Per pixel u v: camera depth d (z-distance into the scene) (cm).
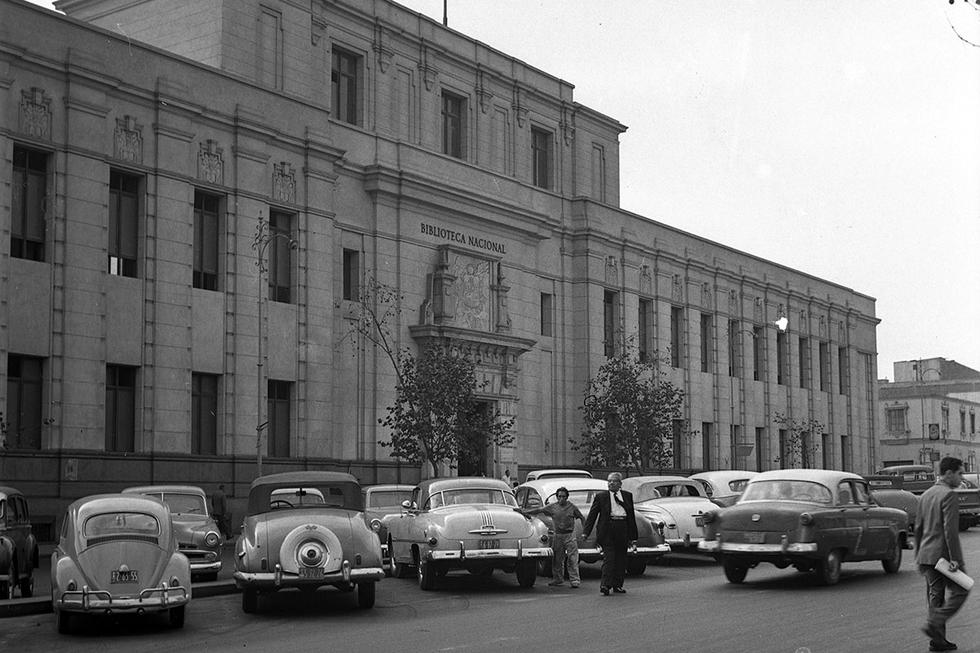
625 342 5269
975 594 1870
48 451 3111
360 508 1956
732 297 6316
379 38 4491
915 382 11681
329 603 1941
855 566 2503
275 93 3822
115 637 1595
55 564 1627
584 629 1532
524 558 2100
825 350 7288
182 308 3472
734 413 6241
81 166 3231
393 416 4084
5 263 3036
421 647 1398
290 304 3825
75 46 3244
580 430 5150
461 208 4541
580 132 5522
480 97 4956
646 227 5653
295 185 3869
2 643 1547
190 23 3919
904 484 4047
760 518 2080
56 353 3150
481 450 4409
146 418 3362
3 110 3050
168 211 3453
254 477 3644
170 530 1675
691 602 1842
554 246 5150
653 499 2784
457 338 4366
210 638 1567
